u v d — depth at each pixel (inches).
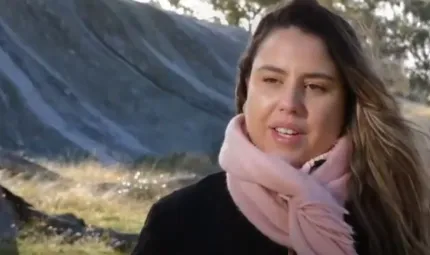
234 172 110.0
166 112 1112.2
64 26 1175.0
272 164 107.9
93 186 578.2
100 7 1272.1
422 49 914.1
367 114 116.0
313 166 113.7
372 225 114.7
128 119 1065.5
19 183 551.5
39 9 1174.3
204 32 1422.2
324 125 112.4
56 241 403.5
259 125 112.6
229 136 112.0
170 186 604.1
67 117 968.9
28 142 850.8
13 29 1119.0
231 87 1327.5
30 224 415.5
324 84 111.8
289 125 111.3
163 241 113.3
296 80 111.4
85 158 780.6
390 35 453.7
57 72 1091.3
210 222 112.8
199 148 1032.8
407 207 117.5
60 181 580.7
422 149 120.5
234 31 1502.2
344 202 114.3
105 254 393.7
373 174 115.9
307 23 112.3
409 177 117.2
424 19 960.9
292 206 107.6
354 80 114.0
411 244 116.6
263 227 109.1
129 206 523.8
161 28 1347.2
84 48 1163.9
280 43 112.2
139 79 1165.7
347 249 106.6
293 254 109.7
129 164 760.3
